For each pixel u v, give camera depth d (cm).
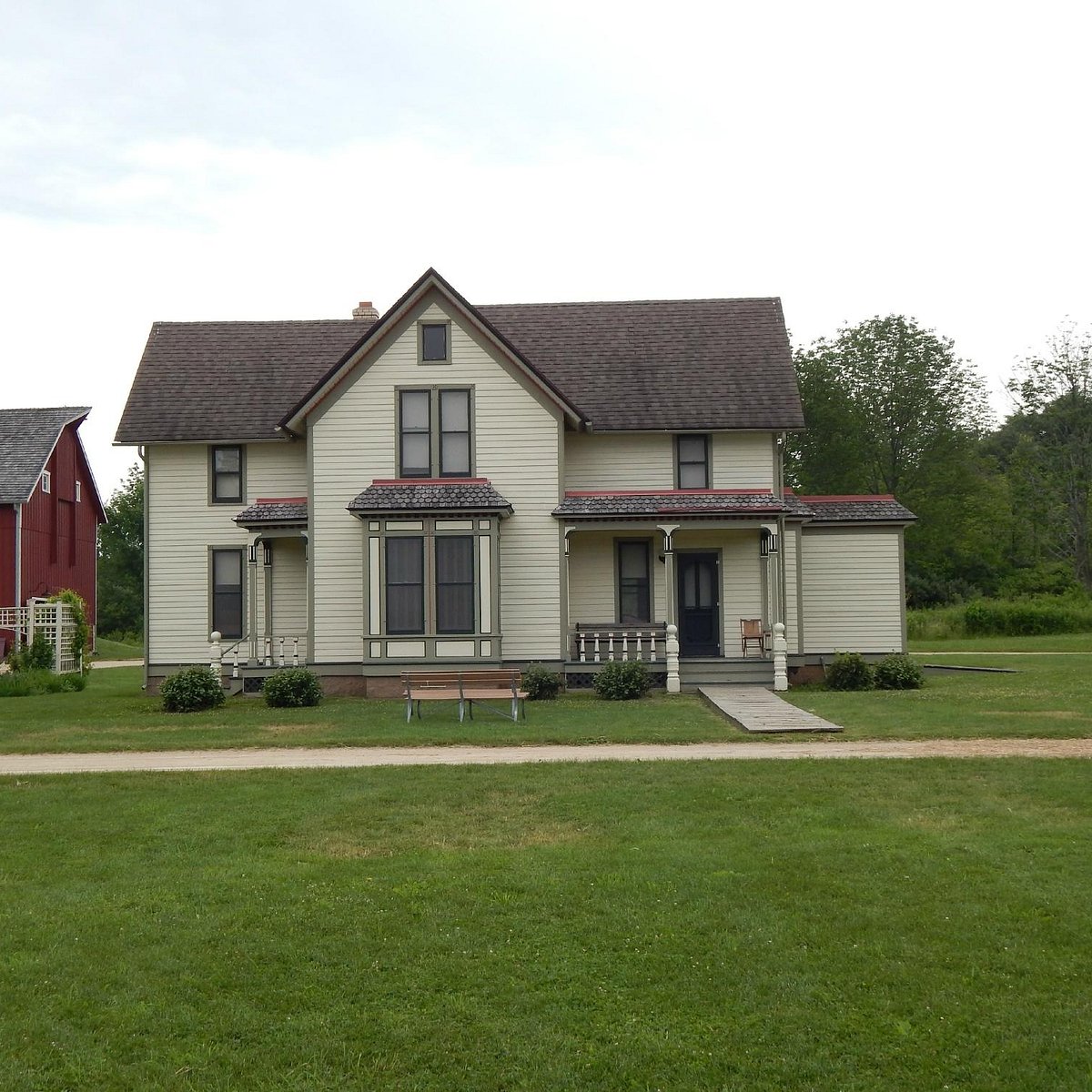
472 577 2578
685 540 2853
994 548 7031
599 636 2684
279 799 1359
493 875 1052
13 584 4431
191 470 2953
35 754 1755
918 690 2530
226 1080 705
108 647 5994
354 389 2706
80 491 5234
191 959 873
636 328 3120
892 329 6631
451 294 2675
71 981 838
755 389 2920
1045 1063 714
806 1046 740
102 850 1159
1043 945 880
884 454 6612
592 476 2875
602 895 997
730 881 1024
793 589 2902
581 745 1738
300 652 2862
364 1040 752
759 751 1638
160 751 1762
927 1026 760
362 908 973
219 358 3123
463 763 1576
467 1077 709
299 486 2936
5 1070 713
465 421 2705
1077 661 3681
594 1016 781
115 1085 702
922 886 1002
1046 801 1292
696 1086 697
